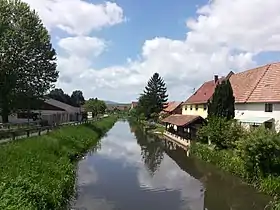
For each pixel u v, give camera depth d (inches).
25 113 2079.2
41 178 665.0
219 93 1326.3
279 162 788.0
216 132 1150.3
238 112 1480.1
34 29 1705.2
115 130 2859.3
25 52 1620.3
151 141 1971.0
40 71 1750.7
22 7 1676.9
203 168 1079.6
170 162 1212.5
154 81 3604.8
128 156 1362.0
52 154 933.2
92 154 1381.6
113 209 653.3
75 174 923.4
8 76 1569.9
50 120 2176.4
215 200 724.0
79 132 1653.5
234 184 858.8
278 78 1327.5
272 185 728.3
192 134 1707.7
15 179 588.4
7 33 1562.5
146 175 977.5
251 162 824.9
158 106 3565.5
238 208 665.6
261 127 869.8
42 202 550.0
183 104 2511.1
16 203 489.7
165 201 716.7
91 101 5073.8
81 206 663.8
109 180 900.6
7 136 1011.9
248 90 1476.4
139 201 712.4
